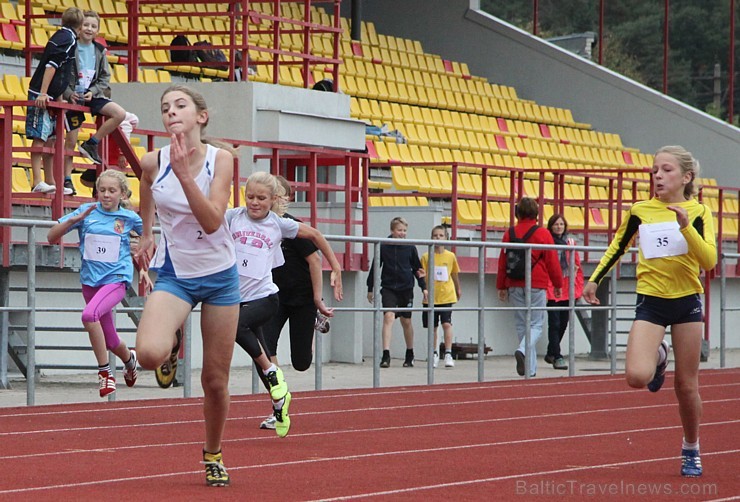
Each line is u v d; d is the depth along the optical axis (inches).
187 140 391.9
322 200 1286.9
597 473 482.3
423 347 1216.2
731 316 1625.2
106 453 512.7
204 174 391.9
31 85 826.8
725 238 1796.3
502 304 1333.7
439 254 1118.4
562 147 1877.5
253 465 487.8
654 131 1975.9
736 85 4279.0
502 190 1620.3
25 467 469.7
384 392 840.9
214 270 399.5
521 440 589.9
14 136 1059.9
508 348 1333.7
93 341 689.0
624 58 4232.3
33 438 558.3
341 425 642.2
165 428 605.3
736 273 1588.3
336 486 437.1
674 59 4296.3
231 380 948.6
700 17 4308.6
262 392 824.3
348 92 1624.0
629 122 1988.2
